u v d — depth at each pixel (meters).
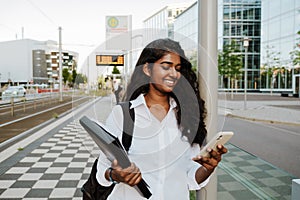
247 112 11.53
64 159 4.50
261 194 2.64
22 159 4.52
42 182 3.47
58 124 8.27
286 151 4.93
